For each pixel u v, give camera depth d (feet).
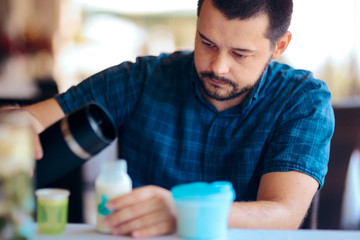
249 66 4.23
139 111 5.00
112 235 3.06
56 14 19.13
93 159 8.39
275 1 4.15
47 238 2.99
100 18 20.68
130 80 5.09
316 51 18.06
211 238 2.95
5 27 17.17
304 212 4.02
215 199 2.89
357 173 8.63
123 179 3.10
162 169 4.84
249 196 4.72
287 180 4.16
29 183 2.63
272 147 4.49
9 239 2.54
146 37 21.13
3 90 11.12
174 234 3.07
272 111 4.67
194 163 4.80
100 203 3.09
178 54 5.26
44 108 4.88
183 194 2.90
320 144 4.45
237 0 3.97
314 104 4.65
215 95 4.39
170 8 20.94
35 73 15.62
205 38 4.13
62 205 3.08
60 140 3.19
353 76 17.83
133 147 5.02
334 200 5.92
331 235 3.10
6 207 2.53
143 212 3.04
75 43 20.40
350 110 5.74
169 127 4.88
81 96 5.00
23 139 2.57
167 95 4.97
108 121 3.44
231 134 4.73
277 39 4.36
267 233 3.12
